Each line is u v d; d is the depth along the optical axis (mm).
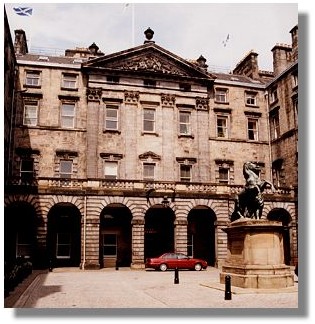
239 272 19219
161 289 19922
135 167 39969
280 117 43125
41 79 40000
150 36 43062
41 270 32781
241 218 20094
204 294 17688
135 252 34562
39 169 38188
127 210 39312
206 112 43375
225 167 42969
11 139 37875
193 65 43125
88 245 33844
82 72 41000
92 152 39125
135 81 41750
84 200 34500
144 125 41500
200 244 40531
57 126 39312
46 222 33625
